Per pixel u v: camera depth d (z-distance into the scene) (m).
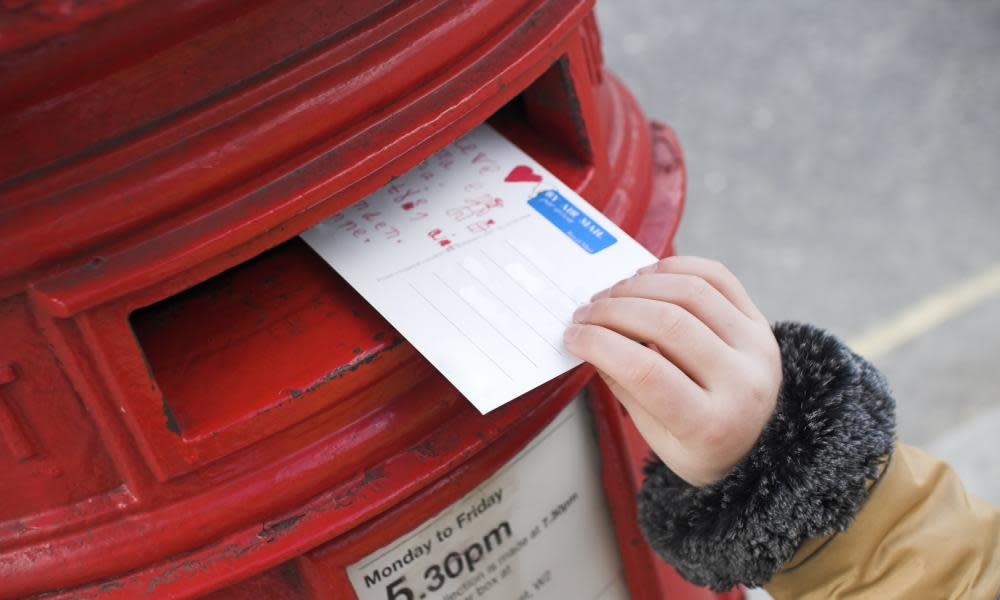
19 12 0.78
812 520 1.11
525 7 1.11
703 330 1.07
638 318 1.05
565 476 1.27
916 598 1.13
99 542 1.03
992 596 1.13
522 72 1.07
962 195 3.49
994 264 3.25
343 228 1.17
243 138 0.93
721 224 3.49
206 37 0.90
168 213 0.92
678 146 1.53
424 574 1.17
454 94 1.02
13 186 0.89
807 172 3.63
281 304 1.13
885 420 1.14
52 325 0.93
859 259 3.32
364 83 0.98
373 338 1.08
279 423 1.04
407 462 1.10
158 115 0.90
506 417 1.13
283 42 0.94
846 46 4.11
